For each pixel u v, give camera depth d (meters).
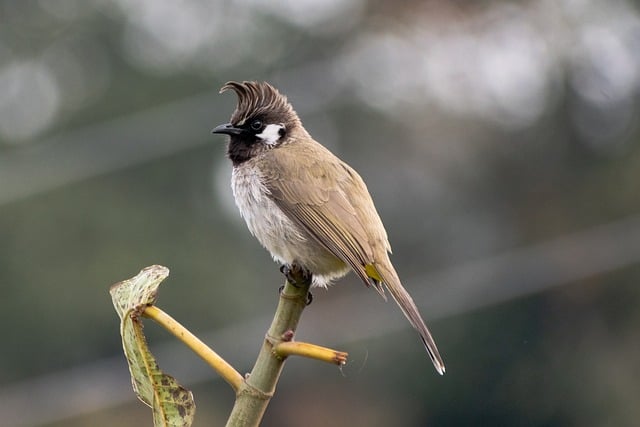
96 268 18.67
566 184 18.34
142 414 17.22
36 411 17.80
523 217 18.31
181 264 18.70
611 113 18.47
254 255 18.86
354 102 18.94
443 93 19.16
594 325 16.58
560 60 18.84
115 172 19.02
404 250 18.06
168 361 17.16
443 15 19.47
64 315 18.77
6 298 18.73
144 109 20.75
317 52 20.19
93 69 21.33
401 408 15.81
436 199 18.47
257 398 3.21
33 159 18.77
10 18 21.66
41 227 18.94
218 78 20.62
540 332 16.27
